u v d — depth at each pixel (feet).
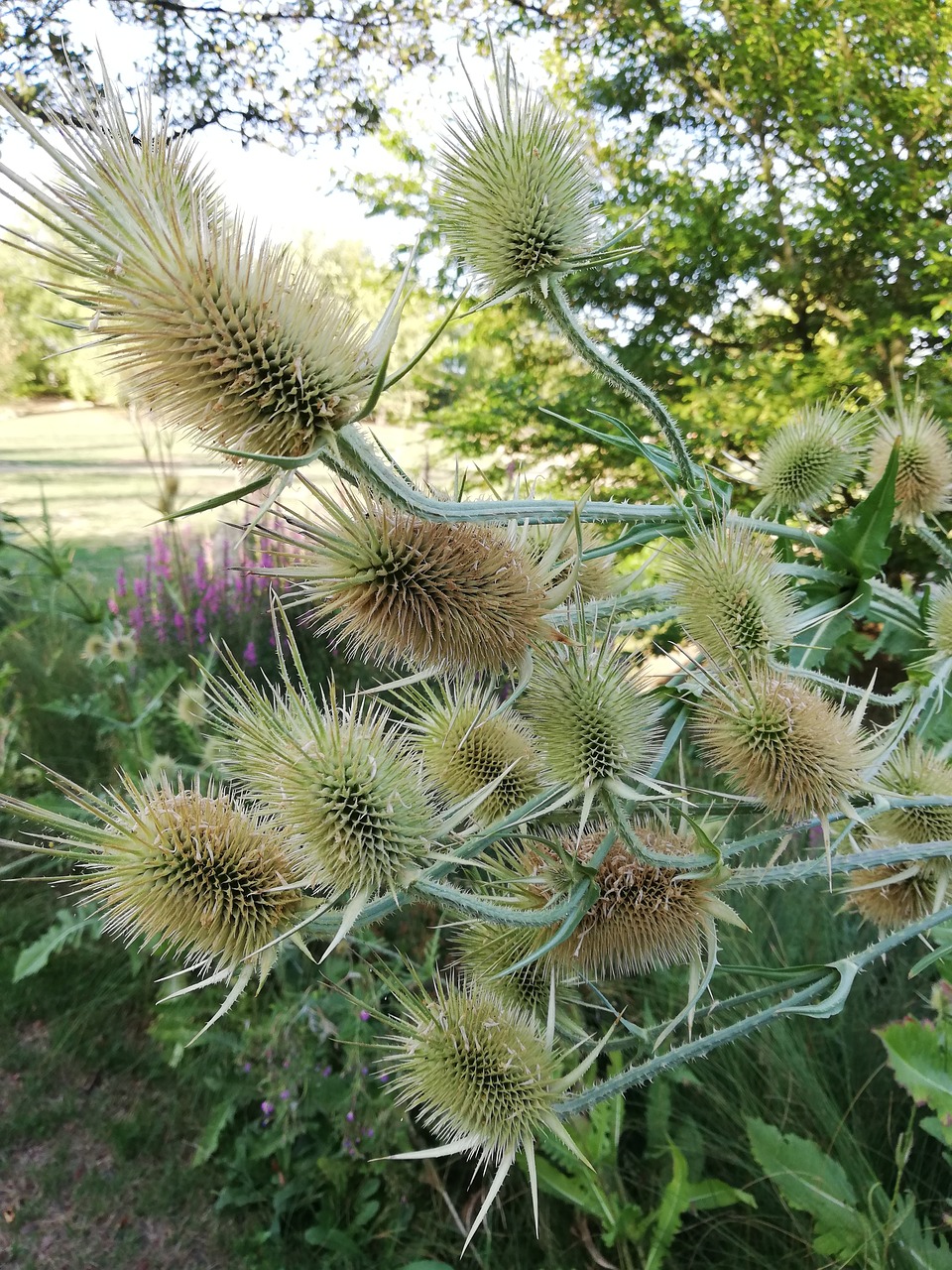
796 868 6.59
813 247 26.89
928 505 10.05
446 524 5.77
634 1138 13.19
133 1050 16.57
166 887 5.51
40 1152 15.03
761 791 6.45
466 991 6.88
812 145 24.62
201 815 5.83
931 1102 9.56
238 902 5.55
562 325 7.00
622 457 26.25
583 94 28.48
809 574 8.46
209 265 4.56
